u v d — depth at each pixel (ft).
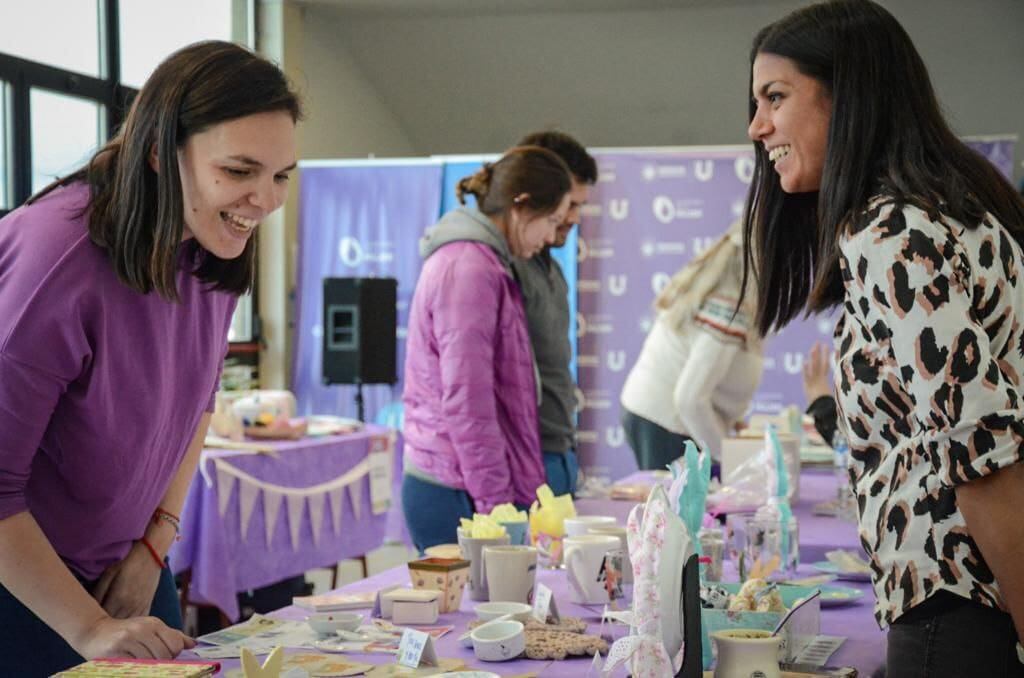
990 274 4.38
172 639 5.21
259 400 16.02
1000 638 4.30
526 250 10.19
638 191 23.40
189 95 5.09
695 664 4.63
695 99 34.45
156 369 5.67
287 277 27.66
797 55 4.86
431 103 35.50
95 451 5.59
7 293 5.19
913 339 4.26
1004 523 4.15
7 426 5.14
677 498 5.60
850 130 4.67
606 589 6.26
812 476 13.00
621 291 23.50
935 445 4.23
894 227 4.37
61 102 20.93
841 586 6.97
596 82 34.35
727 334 13.56
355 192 25.43
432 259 9.68
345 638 5.68
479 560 6.64
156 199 5.26
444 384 9.36
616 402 23.56
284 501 14.84
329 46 32.19
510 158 10.09
